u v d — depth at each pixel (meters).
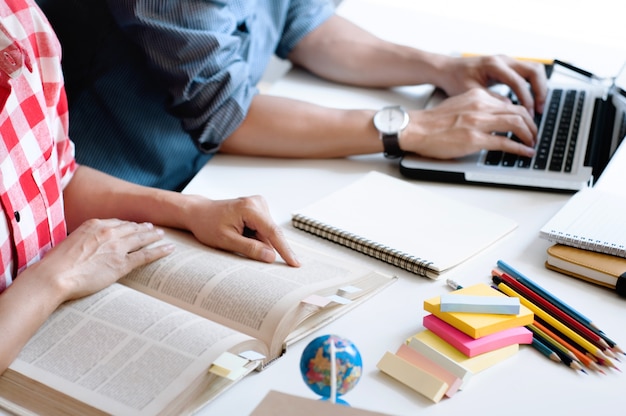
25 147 1.04
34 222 1.07
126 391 0.79
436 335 0.92
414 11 1.86
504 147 1.29
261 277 0.98
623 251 1.02
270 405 0.67
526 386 0.86
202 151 1.38
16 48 0.94
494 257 1.08
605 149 1.32
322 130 1.33
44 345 0.87
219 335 0.85
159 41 1.30
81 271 0.95
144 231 1.06
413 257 1.05
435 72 1.53
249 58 1.48
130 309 0.91
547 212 1.19
